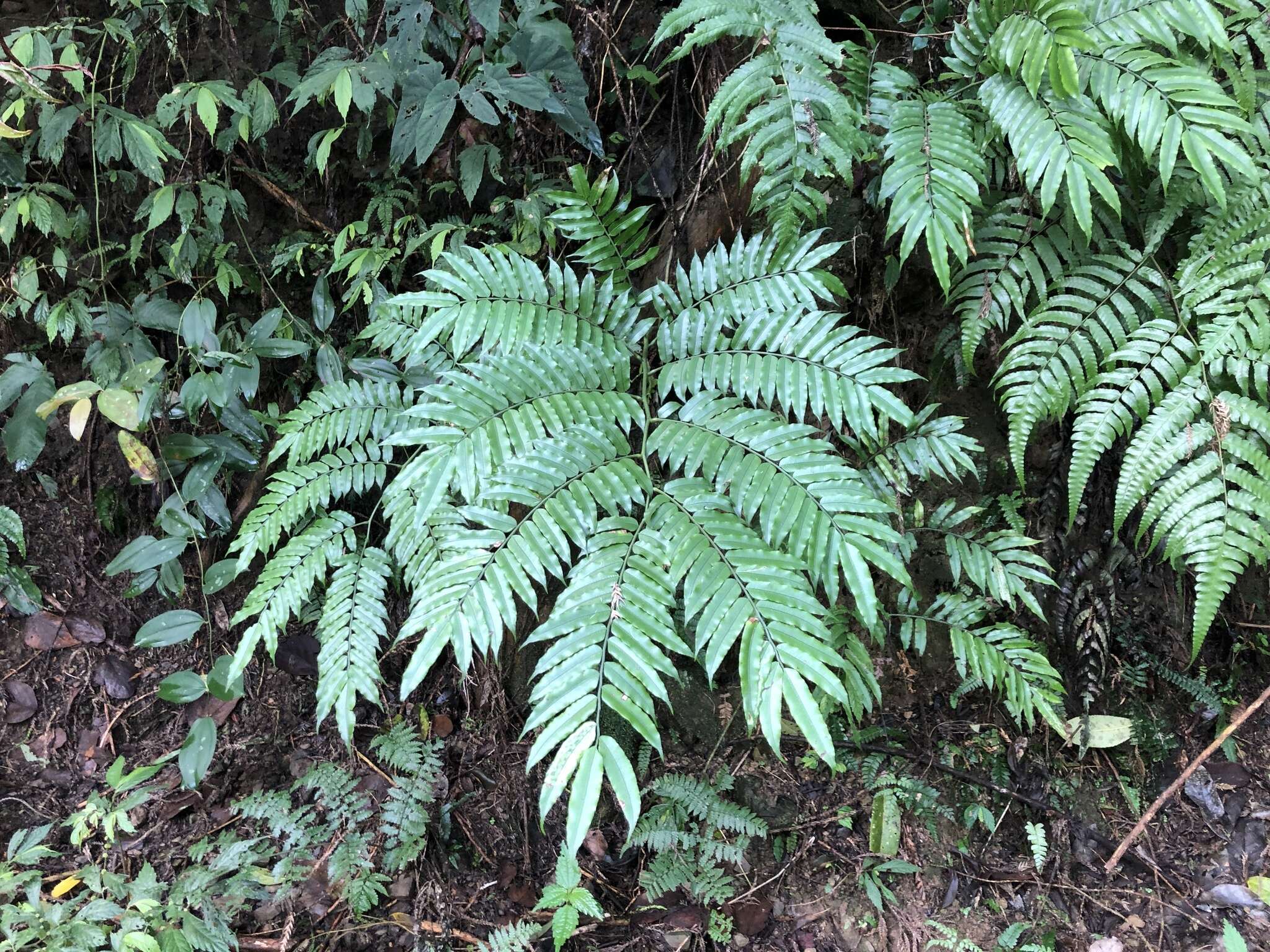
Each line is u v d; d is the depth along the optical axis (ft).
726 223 7.89
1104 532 7.88
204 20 8.89
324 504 7.12
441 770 7.86
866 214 7.49
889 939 7.04
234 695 7.98
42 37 7.45
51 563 8.94
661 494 5.23
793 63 5.80
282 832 7.58
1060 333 6.55
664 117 8.74
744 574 4.75
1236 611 8.21
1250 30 6.07
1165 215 6.27
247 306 9.33
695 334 6.06
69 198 8.63
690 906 7.16
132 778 7.04
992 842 7.55
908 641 7.22
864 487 4.99
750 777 7.93
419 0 7.55
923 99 6.19
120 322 8.48
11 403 8.61
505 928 6.78
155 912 6.30
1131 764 7.84
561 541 4.92
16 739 8.25
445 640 4.67
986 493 8.01
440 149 8.79
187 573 9.13
